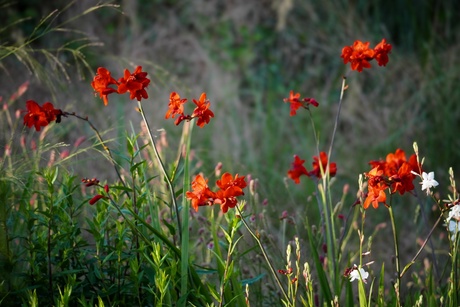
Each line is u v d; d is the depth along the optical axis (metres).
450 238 3.06
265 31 8.59
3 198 3.05
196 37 8.55
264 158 6.38
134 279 2.90
